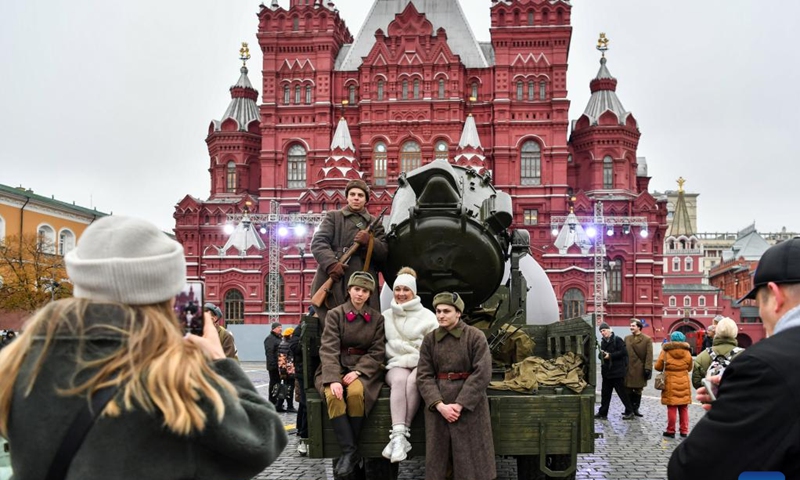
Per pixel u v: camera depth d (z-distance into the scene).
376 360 5.88
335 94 58.69
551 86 56.22
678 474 2.67
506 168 55.91
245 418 2.25
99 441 1.94
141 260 2.10
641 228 53.25
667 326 81.44
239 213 57.19
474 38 59.25
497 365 7.00
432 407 5.39
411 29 56.78
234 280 54.19
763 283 2.94
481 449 5.32
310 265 53.09
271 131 58.09
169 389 1.99
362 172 56.06
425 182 6.67
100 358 2.00
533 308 11.05
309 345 6.09
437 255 6.64
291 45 58.50
